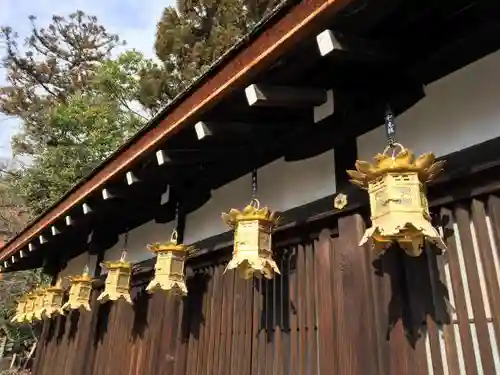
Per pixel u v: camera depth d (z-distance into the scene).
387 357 1.86
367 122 2.31
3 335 11.84
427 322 1.80
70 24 18.59
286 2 1.67
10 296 11.78
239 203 3.23
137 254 4.56
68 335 5.14
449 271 1.81
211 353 2.95
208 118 2.34
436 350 1.73
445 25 1.86
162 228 4.24
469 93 1.92
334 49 1.67
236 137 2.56
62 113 13.26
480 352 1.61
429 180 1.76
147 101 12.95
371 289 2.01
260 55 1.82
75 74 18.23
